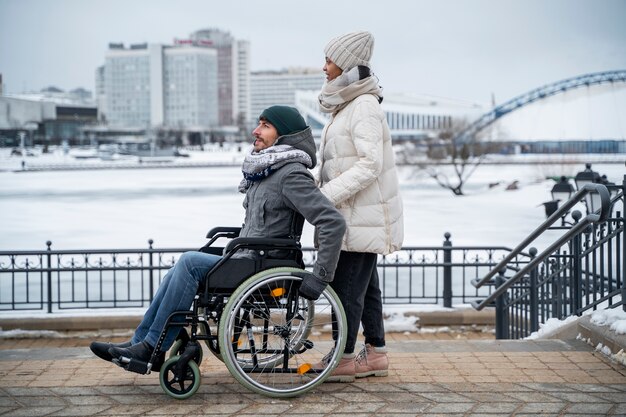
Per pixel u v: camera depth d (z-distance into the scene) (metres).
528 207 32.12
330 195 3.64
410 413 3.42
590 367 4.17
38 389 3.77
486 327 9.78
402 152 56.53
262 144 3.76
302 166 3.65
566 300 5.87
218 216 28.84
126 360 3.56
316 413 3.43
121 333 9.38
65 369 4.16
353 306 3.84
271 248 3.58
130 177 69.06
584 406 3.50
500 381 3.91
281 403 3.56
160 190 46.84
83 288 12.64
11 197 41.09
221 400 3.60
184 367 3.56
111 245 20.33
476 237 21.31
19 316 9.41
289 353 3.71
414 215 28.50
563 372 4.07
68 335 9.32
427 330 9.69
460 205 33.25
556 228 5.88
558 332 5.05
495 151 57.94
